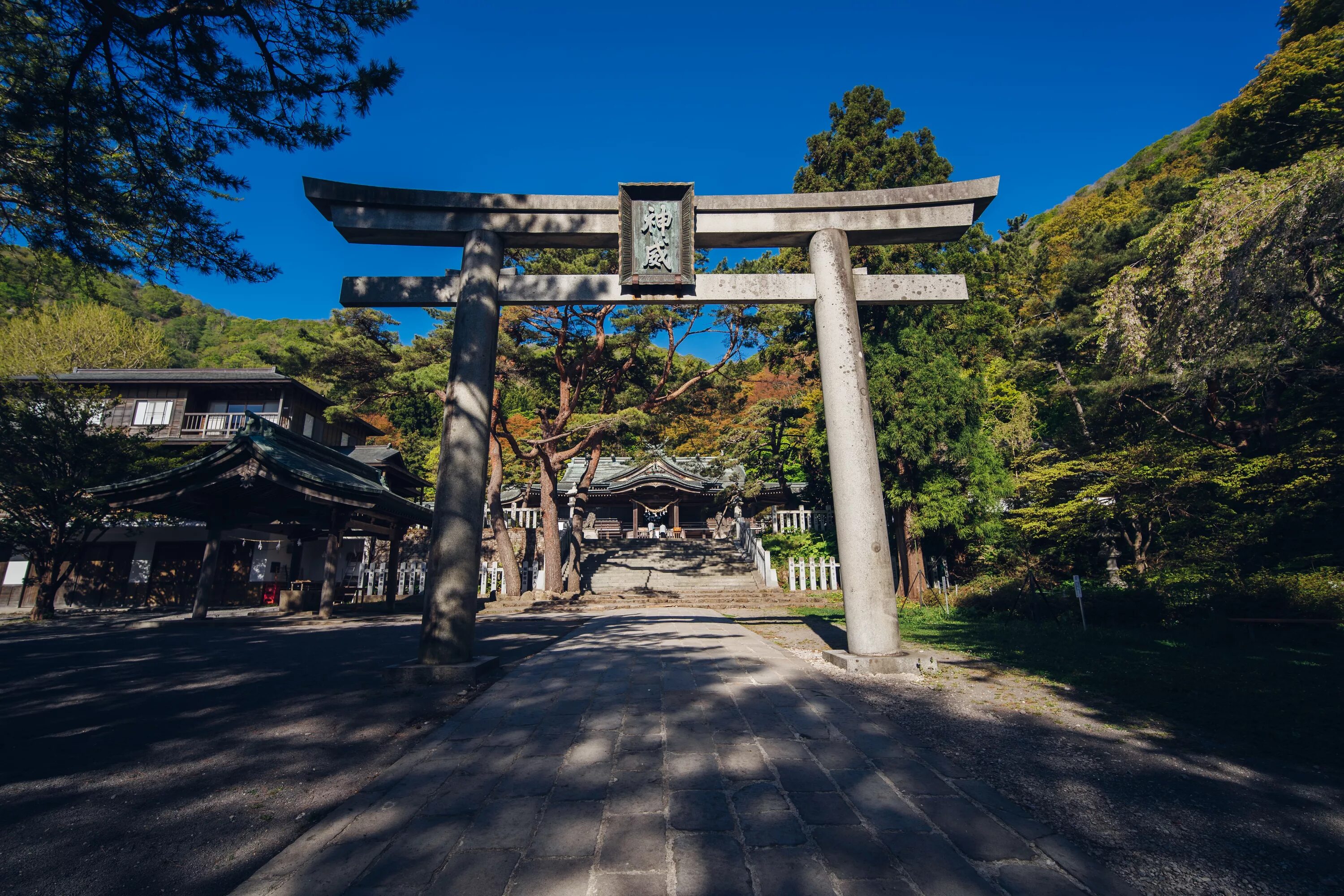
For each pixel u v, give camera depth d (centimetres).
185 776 351
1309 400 1173
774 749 370
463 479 649
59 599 2111
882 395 1580
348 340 1873
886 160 1666
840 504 666
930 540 1756
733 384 2181
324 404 2630
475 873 225
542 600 1806
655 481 2859
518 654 802
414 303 725
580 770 337
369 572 2120
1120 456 1248
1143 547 1345
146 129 600
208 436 2298
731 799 293
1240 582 984
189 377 2345
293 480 1282
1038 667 646
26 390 1544
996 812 279
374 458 2391
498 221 726
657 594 1841
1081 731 420
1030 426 1755
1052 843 248
